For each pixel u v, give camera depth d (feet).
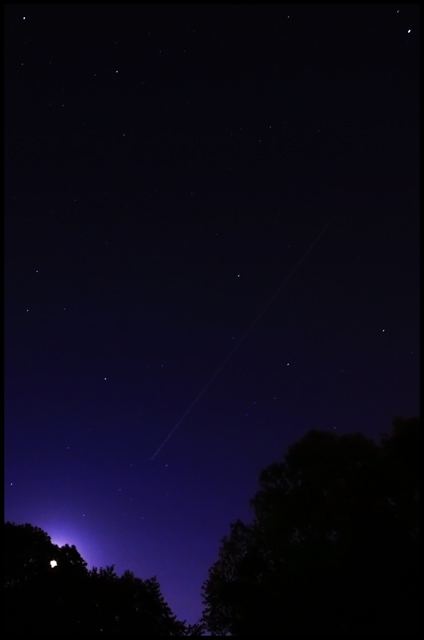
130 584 33.99
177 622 34.55
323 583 32.83
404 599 30.86
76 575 33.30
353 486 36.24
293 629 31.99
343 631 30.96
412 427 36.91
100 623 31.65
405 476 35.60
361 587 31.55
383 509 34.76
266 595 34.45
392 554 32.27
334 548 34.58
